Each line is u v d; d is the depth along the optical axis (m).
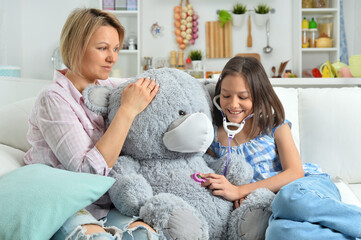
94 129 1.24
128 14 4.09
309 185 1.03
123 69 4.27
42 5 4.00
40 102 1.21
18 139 1.52
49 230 0.90
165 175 1.13
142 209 1.00
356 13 4.15
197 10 4.21
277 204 0.99
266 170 1.29
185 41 4.09
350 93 1.78
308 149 1.73
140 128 1.13
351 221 0.91
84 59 1.27
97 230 0.92
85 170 1.12
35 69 4.02
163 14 4.22
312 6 4.03
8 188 0.96
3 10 3.28
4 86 2.23
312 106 1.76
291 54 4.23
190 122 1.10
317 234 0.90
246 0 4.19
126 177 1.07
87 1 4.05
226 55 4.21
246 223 1.05
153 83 1.16
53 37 4.03
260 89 1.26
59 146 1.15
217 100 1.37
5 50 3.23
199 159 1.21
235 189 1.15
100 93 1.24
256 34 4.22
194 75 4.01
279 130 1.33
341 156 1.71
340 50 4.12
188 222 0.96
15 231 0.87
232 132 1.26
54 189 0.95
